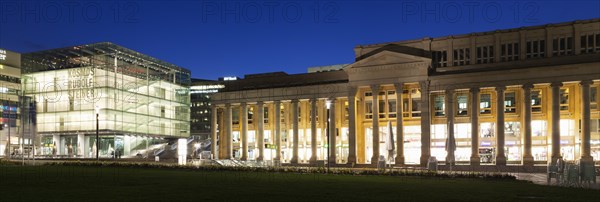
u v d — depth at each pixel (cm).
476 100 7850
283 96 9256
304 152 9519
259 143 9331
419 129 8512
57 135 12425
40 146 12406
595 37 7650
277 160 8781
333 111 8800
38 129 12425
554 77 7431
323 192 2652
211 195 2391
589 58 7562
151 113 13200
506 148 8081
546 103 7956
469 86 7894
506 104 8188
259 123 9394
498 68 7831
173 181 3409
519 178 4828
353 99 8575
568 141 7775
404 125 8612
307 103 9644
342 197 2383
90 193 2419
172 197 2270
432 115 8438
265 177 4141
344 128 9250
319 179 3978
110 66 11931
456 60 8431
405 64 8200
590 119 7662
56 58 12475
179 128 14225
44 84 12506
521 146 7975
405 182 3728
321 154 9281
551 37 7900
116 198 2198
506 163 7700
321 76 9369
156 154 12000
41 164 6084
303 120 9631
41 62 12612
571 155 7719
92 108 11862
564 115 7831
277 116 9294
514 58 8069
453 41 8462
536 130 7994
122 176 3941
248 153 10056
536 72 7531
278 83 9700
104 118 11712
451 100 7988
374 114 8388
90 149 12269
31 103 11738
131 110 12462
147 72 13150
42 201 2034
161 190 2648
